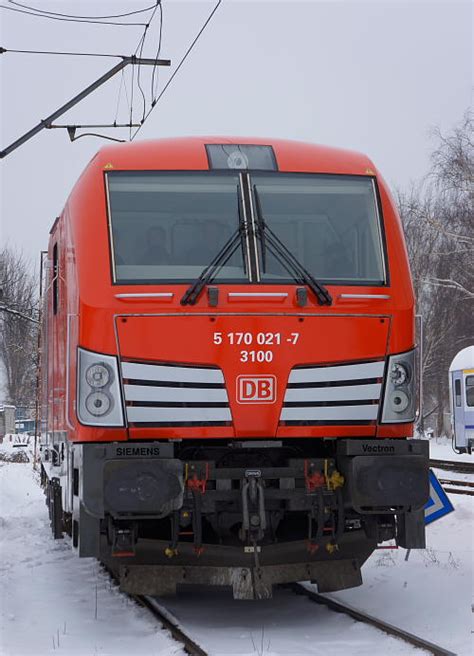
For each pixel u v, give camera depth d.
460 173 50.53
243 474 12.09
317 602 13.67
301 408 12.09
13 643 11.41
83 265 12.14
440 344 68.50
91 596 14.36
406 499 11.87
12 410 94.88
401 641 10.94
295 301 12.22
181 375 11.89
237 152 13.14
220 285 12.15
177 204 12.70
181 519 12.26
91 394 11.78
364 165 13.45
